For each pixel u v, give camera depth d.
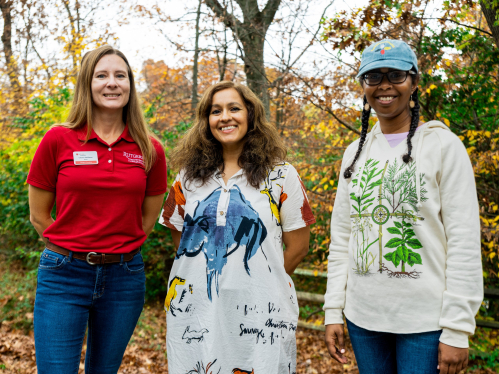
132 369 4.28
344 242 2.10
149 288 6.47
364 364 1.90
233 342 2.08
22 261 6.63
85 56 2.26
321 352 5.03
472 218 1.72
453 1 3.86
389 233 1.83
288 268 2.35
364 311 1.87
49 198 2.27
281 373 2.14
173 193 2.36
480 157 3.91
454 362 1.66
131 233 2.26
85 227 2.16
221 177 2.25
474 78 4.13
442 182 1.78
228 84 2.31
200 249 2.16
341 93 4.82
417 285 1.75
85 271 2.14
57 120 5.84
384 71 1.88
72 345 2.12
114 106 2.22
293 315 2.23
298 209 2.26
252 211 2.15
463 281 1.68
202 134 2.33
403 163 1.85
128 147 2.29
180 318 2.16
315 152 5.47
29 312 5.12
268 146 2.28
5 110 9.42
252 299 2.09
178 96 9.84
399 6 4.00
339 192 2.14
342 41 4.10
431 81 4.00
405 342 1.79
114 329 2.24
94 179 2.14
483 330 4.82
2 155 6.35
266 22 6.61
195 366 2.11
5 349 4.29
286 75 5.30
